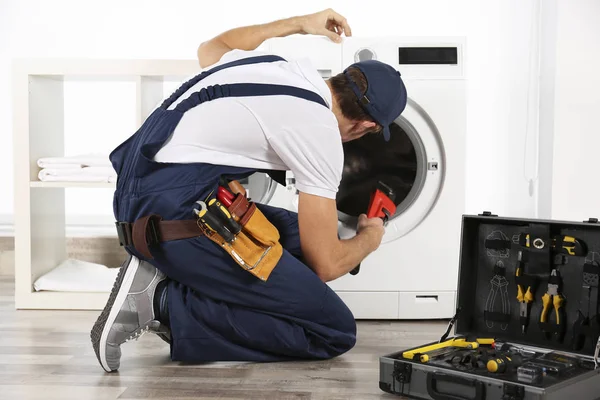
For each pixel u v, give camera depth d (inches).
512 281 78.0
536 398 60.0
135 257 78.8
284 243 85.1
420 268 103.9
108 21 139.2
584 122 120.3
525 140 132.6
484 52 136.7
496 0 135.8
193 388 71.7
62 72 110.7
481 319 79.9
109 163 111.6
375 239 84.9
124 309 77.5
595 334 71.9
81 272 118.3
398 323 103.9
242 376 76.2
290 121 73.5
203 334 79.1
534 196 130.0
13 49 140.3
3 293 123.6
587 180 120.9
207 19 138.6
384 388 70.5
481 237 80.0
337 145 74.4
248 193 104.9
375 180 104.6
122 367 79.4
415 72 102.6
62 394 69.4
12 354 84.5
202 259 76.1
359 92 77.7
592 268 72.2
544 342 75.7
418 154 104.3
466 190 138.8
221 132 74.8
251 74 76.8
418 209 104.0
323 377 76.2
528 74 132.6
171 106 78.5
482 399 63.6
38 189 115.0
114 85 139.0
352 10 137.6
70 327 99.2
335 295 83.0
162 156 75.7
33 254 113.5
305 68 77.3
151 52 139.4
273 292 78.3
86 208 141.0
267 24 100.4
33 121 112.9
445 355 73.4
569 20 119.6
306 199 75.2
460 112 103.0
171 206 74.9
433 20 137.3
